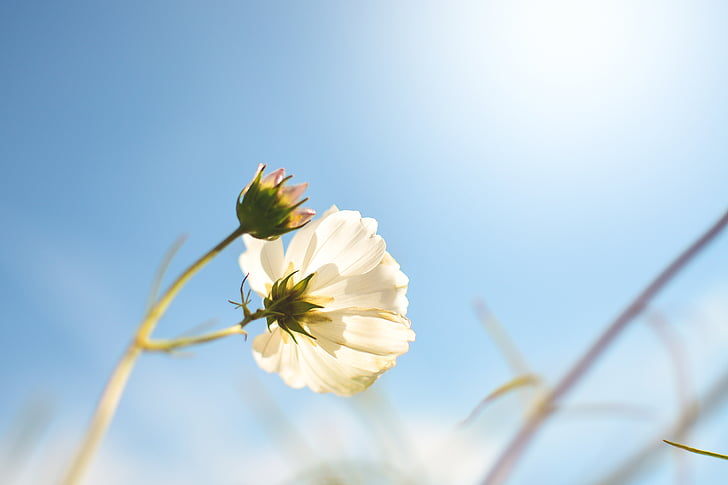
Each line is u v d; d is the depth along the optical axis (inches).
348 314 12.0
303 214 11.5
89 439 9.3
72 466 9.1
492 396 12.8
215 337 10.3
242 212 11.5
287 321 11.9
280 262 12.1
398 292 12.1
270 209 11.4
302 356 12.1
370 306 12.0
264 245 12.1
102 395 9.5
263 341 12.0
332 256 12.2
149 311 10.2
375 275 12.1
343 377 12.0
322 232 12.2
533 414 16.4
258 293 12.0
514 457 16.1
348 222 12.3
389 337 11.9
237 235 11.4
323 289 12.1
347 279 12.1
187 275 10.6
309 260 12.1
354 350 12.0
